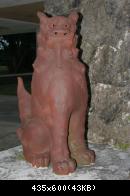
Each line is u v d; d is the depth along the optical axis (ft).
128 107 7.89
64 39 5.90
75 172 6.10
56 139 5.95
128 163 6.64
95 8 8.20
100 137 8.21
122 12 7.88
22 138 6.53
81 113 6.30
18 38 47.57
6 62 51.98
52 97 5.87
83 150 6.50
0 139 13.11
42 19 6.07
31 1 16.17
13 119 16.98
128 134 7.86
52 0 8.76
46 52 6.06
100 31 8.12
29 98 6.86
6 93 27.81
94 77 8.23
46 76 5.95
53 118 5.92
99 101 8.20
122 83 7.93
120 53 7.91
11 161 6.77
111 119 8.07
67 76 5.93
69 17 6.01
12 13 19.29
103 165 6.51
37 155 6.36
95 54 8.20
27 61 48.29
